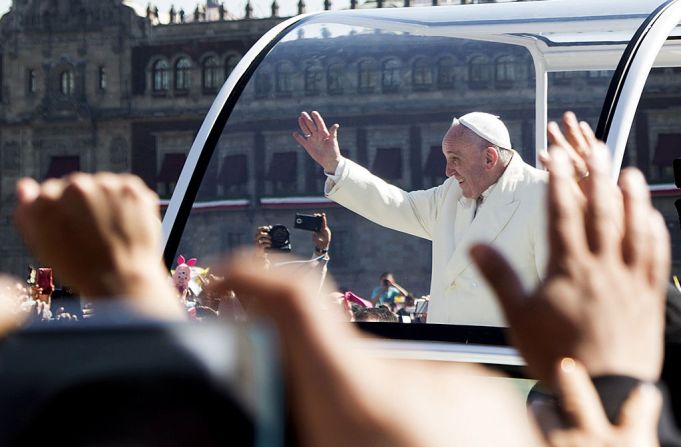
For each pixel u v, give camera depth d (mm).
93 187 3533
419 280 26891
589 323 3385
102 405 2877
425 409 2898
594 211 3467
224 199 22156
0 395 2879
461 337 14820
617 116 16953
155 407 2891
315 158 21250
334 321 3055
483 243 3418
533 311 3381
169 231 19812
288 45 22219
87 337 2928
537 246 18344
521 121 26328
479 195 19141
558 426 3322
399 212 20609
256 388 2938
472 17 20969
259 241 21250
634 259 3443
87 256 3512
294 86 22859
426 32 21609
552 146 5707
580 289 3414
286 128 23094
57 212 3514
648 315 3418
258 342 2965
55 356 2906
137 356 2910
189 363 2910
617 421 3324
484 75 26156
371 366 2967
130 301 3324
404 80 25594
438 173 27234
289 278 3041
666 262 3502
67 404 2873
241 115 22047
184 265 19062
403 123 26422
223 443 2893
